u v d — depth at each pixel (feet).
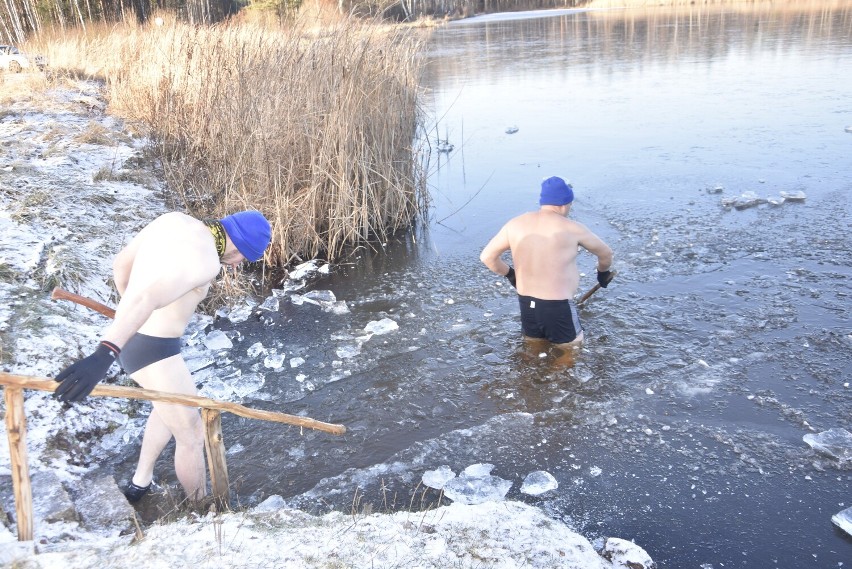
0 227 17.89
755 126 33.22
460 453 12.12
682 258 19.27
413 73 26.73
